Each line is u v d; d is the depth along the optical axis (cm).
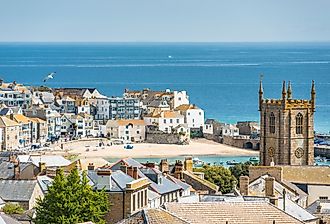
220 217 13575
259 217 13762
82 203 19012
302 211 18200
